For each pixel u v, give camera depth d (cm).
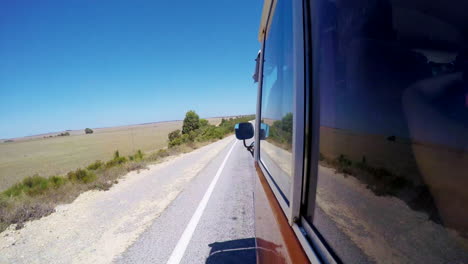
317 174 89
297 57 102
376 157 64
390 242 58
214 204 551
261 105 259
